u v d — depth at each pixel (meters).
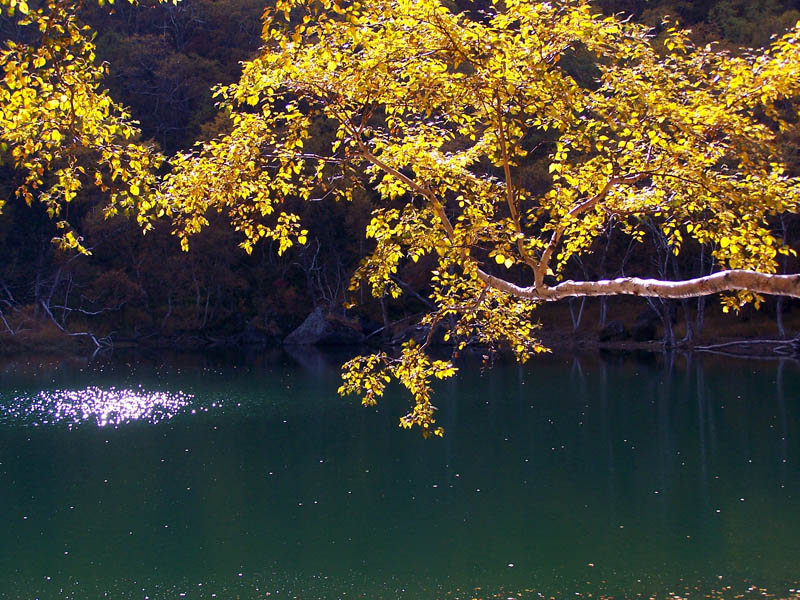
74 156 7.92
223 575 11.80
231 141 8.49
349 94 8.23
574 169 8.88
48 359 46.94
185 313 59.72
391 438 21.92
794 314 50.34
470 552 12.63
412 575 11.72
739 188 7.54
